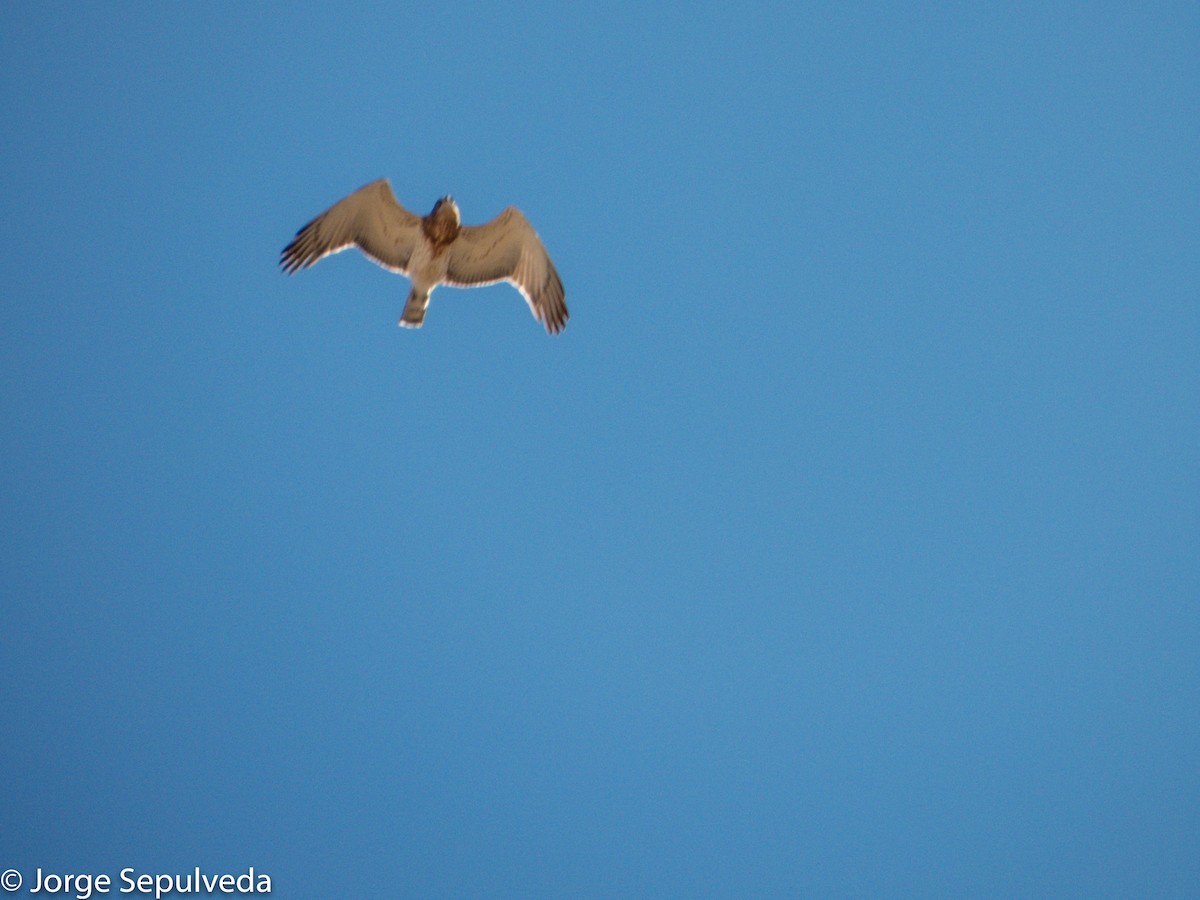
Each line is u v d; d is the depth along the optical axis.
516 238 55.44
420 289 55.81
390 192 54.16
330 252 55.53
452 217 54.22
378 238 55.59
